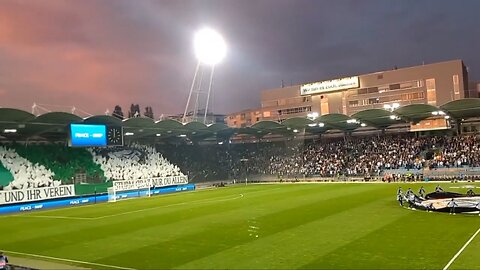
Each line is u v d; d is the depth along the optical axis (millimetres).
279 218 29969
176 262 19016
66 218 36625
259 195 48969
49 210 44500
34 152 56594
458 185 48781
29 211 44594
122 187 56719
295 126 71625
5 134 54219
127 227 29547
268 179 76312
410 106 57156
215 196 50688
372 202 36438
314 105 103500
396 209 31562
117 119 54188
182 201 46438
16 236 28516
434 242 20188
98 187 54312
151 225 29812
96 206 46125
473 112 61094
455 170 60188
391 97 92500
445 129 68625
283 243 21625
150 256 20375
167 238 24578
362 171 68312
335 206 35062
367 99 95750
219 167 80250
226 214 33531
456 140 67500
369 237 21984
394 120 67938
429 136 71750
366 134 80625
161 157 71062
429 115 64438
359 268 16562
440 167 62344
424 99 88438
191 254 20344
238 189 60406
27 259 21297
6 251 23641
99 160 62188
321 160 76250
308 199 41844
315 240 21922
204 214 34250
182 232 26297
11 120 46031
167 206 41969
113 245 23469
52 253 22391
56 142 60469
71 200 50562
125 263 19328
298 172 75438
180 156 76500
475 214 27812
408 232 22766
